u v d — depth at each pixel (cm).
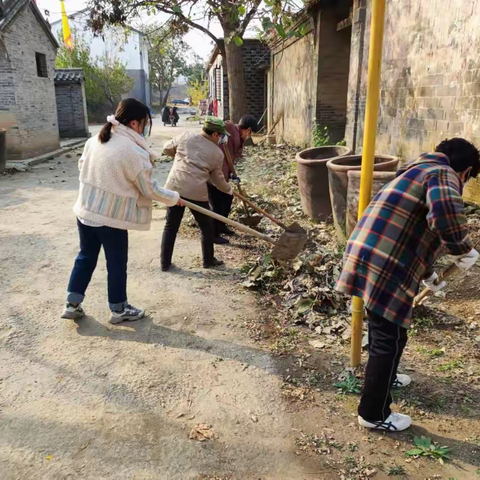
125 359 329
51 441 252
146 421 268
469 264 235
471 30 524
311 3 1012
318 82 1102
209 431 260
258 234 402
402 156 688
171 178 468
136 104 342
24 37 1339
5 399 286
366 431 259
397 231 230
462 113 545
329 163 537
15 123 1298
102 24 1664
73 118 2056
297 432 259
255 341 351
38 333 363
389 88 720
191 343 349
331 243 536
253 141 1639
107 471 233
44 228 648
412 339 343
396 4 683
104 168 335
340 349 337
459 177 242
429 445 244
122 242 359
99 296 425
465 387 291
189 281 459
